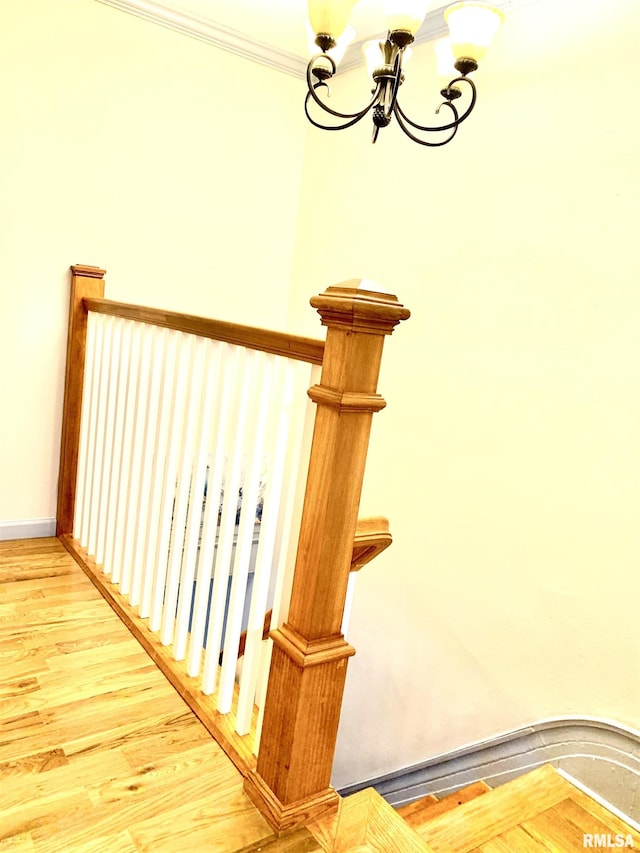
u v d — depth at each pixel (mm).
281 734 1292
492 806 1589
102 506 2389
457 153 2643
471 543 2576
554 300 2268
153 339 1946
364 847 1260
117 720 1604
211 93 3049
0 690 1675
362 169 3135
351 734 3211
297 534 1339
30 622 2035
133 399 2115
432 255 2771
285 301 3631
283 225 3506
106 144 2775
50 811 1290
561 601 2236
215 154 3135
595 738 2111
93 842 1226
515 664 2393
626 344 2045
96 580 2330
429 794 2682
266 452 3404
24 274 2660
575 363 2199
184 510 1824
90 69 2668
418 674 2807
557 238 2256
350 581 1351
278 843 1260
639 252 2008
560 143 2240
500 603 2453
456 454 2648
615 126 2072
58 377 2805
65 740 1510
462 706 2604
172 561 1874
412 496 2850
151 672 1834
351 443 1188
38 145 2602
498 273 2479
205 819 1308
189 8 2805
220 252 3277
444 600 2688
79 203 2754
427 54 2783
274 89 3275
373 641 3041
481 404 2547
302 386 3418
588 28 2148
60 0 2537
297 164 3484
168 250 3080
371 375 1181
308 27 1800
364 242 3135
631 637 2027
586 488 2162
